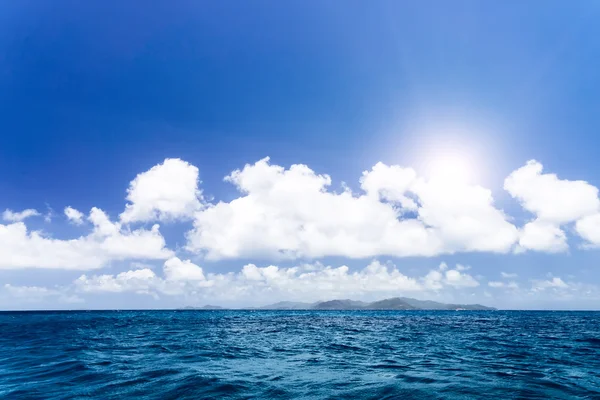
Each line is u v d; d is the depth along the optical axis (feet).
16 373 53.62
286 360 68.49
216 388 43.27
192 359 68.69
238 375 51.96
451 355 75.56
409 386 44.62
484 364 63.00
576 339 114.73
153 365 60.64
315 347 91.56
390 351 82.84
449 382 46.96
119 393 41.29
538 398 38.96
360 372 55.01
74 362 63.67
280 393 41.24
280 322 251.80
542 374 53.06
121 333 135.13
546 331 153.99
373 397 39.63
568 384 46.06
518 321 269.03
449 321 269.64
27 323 207.62
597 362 66.13
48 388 43.96
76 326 178.29
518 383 46.34
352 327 188.03
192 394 40.65
